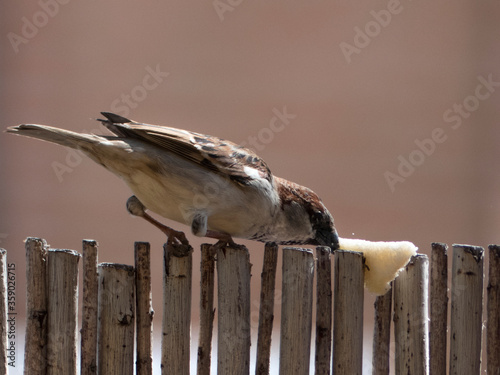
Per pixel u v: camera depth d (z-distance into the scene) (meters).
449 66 15.08
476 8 14.95
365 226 15.03
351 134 15.07
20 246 15.02
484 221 14.88
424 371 5.02
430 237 14.97
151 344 5.01
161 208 5.78
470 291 4.84
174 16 15.11
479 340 4.86
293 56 15.05
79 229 15.11
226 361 5.00
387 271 5.04
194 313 12.85
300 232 6.22
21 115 15.09
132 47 15.13
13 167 15.20
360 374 5.00
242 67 15.08
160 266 14.53
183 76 15.10
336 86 15.05
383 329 5.06
